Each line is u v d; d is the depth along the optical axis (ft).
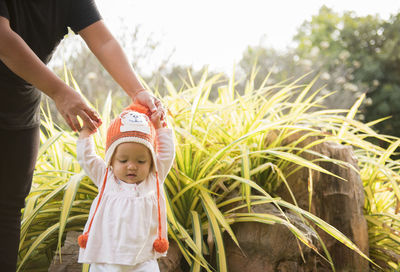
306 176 10.27
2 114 6.29
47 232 8.46
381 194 12.20
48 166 10.87
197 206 9.61
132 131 6.33
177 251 8.57
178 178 8.91
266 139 10.89
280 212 9.19
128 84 6.99
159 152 6.75
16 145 6.63
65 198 8.33
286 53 35.06
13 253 6.81
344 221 10.08
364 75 41.86
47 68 5.80
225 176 9.07
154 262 6.42
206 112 11.19
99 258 6.14
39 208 8.54
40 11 6.31
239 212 9.27
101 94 21.27
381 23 47.29
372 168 11.87
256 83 30.30
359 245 10.00
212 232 8.46
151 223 6.40
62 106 5.92
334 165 10.34
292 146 10.67
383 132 39.60
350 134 11.71
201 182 9.21
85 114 6.03
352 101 29.30
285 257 8.77
